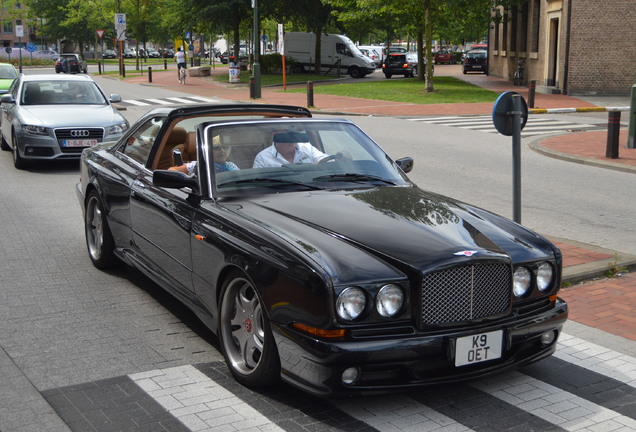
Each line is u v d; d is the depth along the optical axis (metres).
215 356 4.71
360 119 22.75
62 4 83.88
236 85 40.44
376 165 5.29
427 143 17.06
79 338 5.00
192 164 5.45
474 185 11.70
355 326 3.66
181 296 5.02
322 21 45.50
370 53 63.62
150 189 5.48
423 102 28.41
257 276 3.96
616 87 31.02
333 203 4.52
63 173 12.34
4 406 3.94
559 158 14.92
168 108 5.99
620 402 4.13
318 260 3.74
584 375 4.52
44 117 12.38
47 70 61.59
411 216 4.36
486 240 4.17
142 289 6.14
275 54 48.50
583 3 30.41
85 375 4.37
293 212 4.38
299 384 3.78
